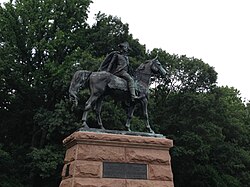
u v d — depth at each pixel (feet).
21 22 103.65
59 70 92.79
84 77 42.01
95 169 38.19
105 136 39.50
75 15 110.83
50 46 98.12
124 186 38.60
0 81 99.55
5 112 106.73
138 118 87.51
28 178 92.22
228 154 115.65
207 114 112.37
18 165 93.45
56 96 101.60
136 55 109.19
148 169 40.11
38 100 103.24
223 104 119.14
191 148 104.01
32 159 89.40
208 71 121.19
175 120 112.98
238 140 130.21
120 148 39.88
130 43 108.58
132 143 40.34
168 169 40.83
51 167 82.74
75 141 39.14
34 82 98.68
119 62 44.09
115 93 42.83
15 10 104.01
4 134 107.55
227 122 121.80
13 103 106.52
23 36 102.73
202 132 108.27
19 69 100.48
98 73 42.32
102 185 37.76
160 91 123.03
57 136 94.02
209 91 121.80
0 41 104.32
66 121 85.51
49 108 102.78
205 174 108.06
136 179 39.29
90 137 38.99
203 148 103.81
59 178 90.79
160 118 116.78
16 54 102.58
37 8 105.81
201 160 108.37
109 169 38.73
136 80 44.88
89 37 110.11
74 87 41.39
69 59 95.81
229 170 117.19
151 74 45.83
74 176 37.40
